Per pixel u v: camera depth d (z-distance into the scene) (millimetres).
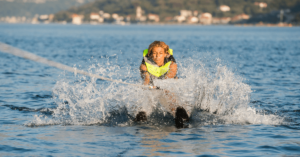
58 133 8891
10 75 19984
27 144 7891
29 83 17125
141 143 8086
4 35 91250
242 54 37938
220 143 8094
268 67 25141
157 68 10961
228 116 10719
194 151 7516
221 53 39031
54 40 69250
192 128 9523
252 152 7438
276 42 68812
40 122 9984
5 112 11078
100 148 7684
